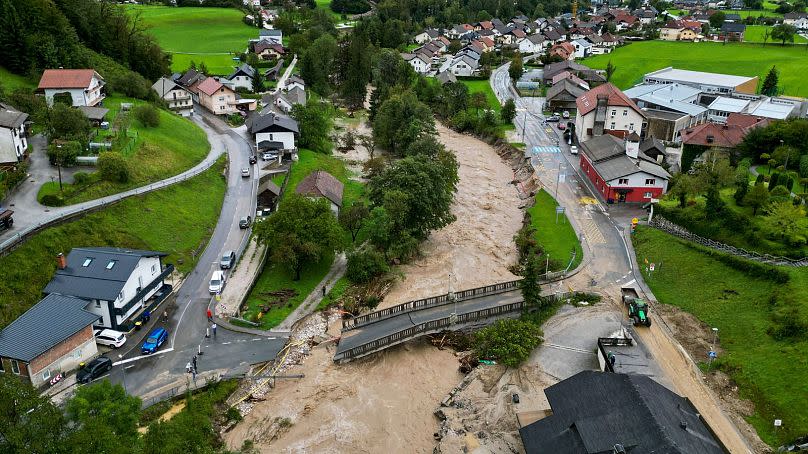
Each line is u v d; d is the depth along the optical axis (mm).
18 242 66000
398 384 62406
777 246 73688
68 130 95938
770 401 54625
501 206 108125
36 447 31359
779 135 107062
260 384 59656
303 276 79750
